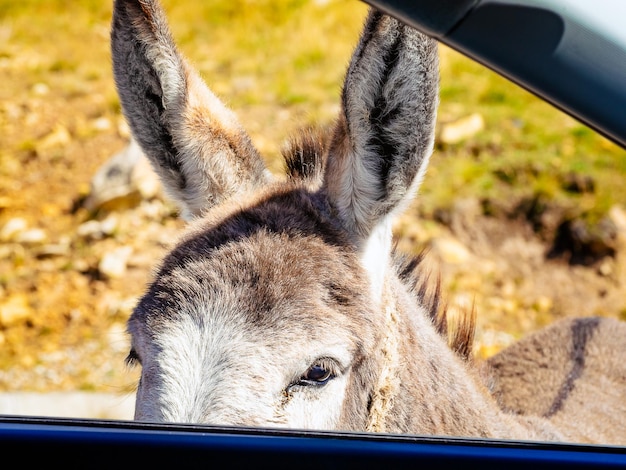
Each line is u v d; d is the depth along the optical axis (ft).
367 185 7.11
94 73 27.91
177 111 7.67
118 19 7.15
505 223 20.74
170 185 7.95
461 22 3.88
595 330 11.42
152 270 7.44
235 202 7.58
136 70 7.41
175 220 21.29
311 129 9.01
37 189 22.45
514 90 26.21
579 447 4.82
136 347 6.82
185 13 31.32
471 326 9.20
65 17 31.99
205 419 6.15
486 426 7.77
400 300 7.82
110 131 24.68
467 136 23.31
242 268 6.67
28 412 15.24
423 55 6.22
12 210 21.67
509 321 18.38
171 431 4.71
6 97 26.25
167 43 7.44
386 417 7.12
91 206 21.48
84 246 20.53
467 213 20.77
